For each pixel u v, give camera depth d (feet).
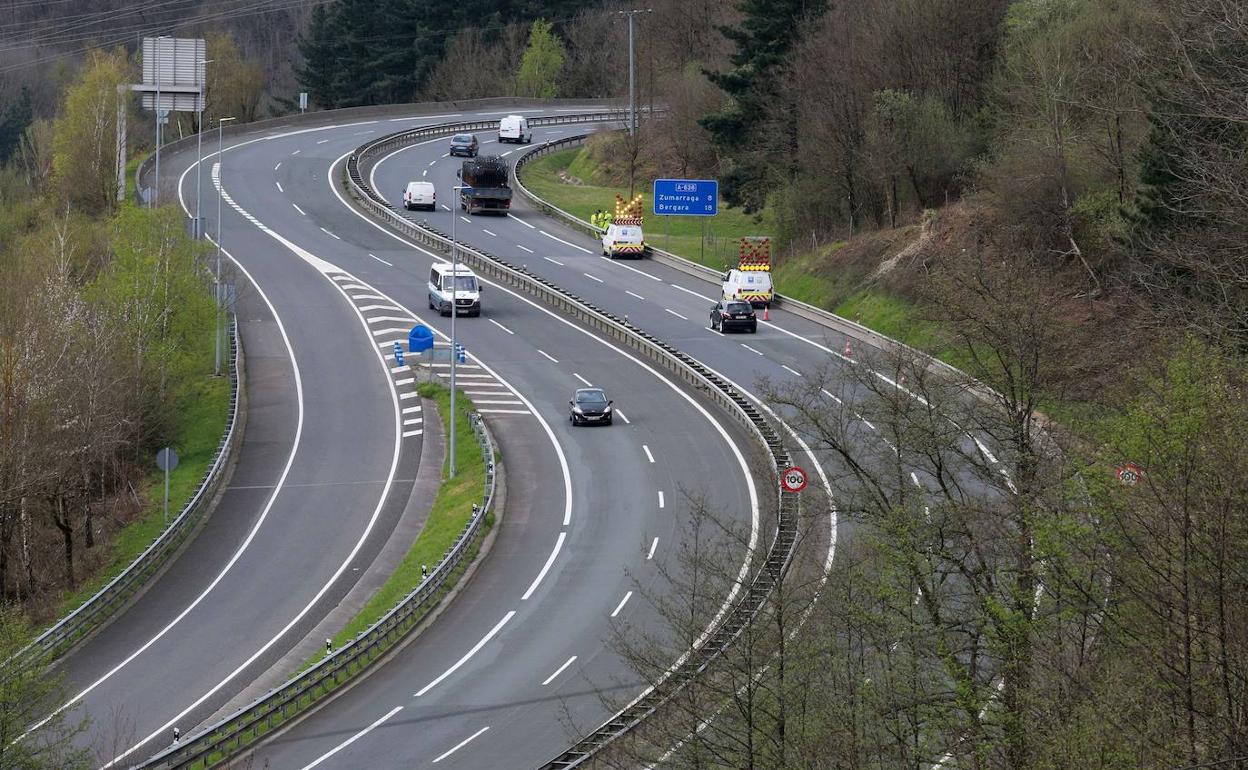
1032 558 262.88
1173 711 212.64
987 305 316.60
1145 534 239.50
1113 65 589.32
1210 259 386.32
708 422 563.07
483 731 341.62
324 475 552.00
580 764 303.07
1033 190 615.16
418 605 411.34
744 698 255.91
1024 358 303.27
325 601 443.32
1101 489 239.71
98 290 632.38
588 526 467.52
